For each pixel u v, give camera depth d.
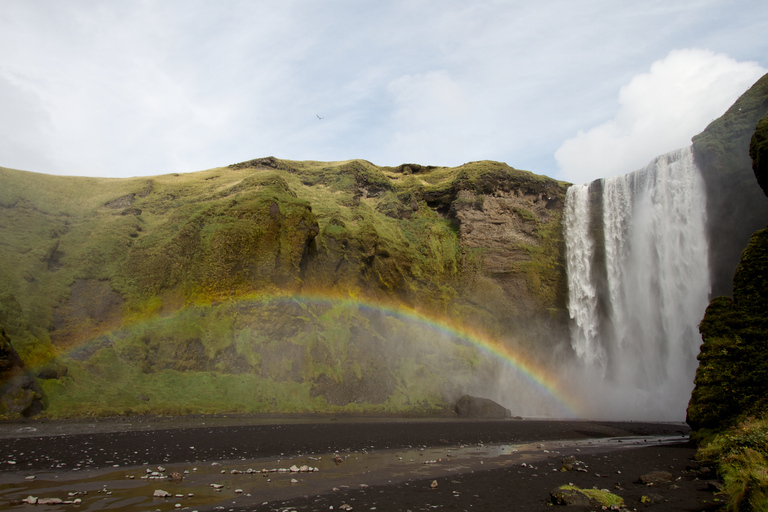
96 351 44.28
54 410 34.41
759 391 26.14
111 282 52.22
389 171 111.12
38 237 53.50
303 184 91.38
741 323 28.58
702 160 63.38
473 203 86.62
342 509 13.20
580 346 77.56
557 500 14.24
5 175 61.41
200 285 54.03
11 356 34.41
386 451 26.44
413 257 79.75
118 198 67.56
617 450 27.84
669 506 13.78
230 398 45.31
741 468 14.95
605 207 79.50
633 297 73.00
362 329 61.81
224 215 60.16
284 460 22.03
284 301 55.09
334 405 50.66
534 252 82.75
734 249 59.25
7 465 17.84
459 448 28.67
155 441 25.58
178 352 47.25
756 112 58.53
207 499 13.84
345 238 69.62
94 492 14.15
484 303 78.19
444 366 64.94
